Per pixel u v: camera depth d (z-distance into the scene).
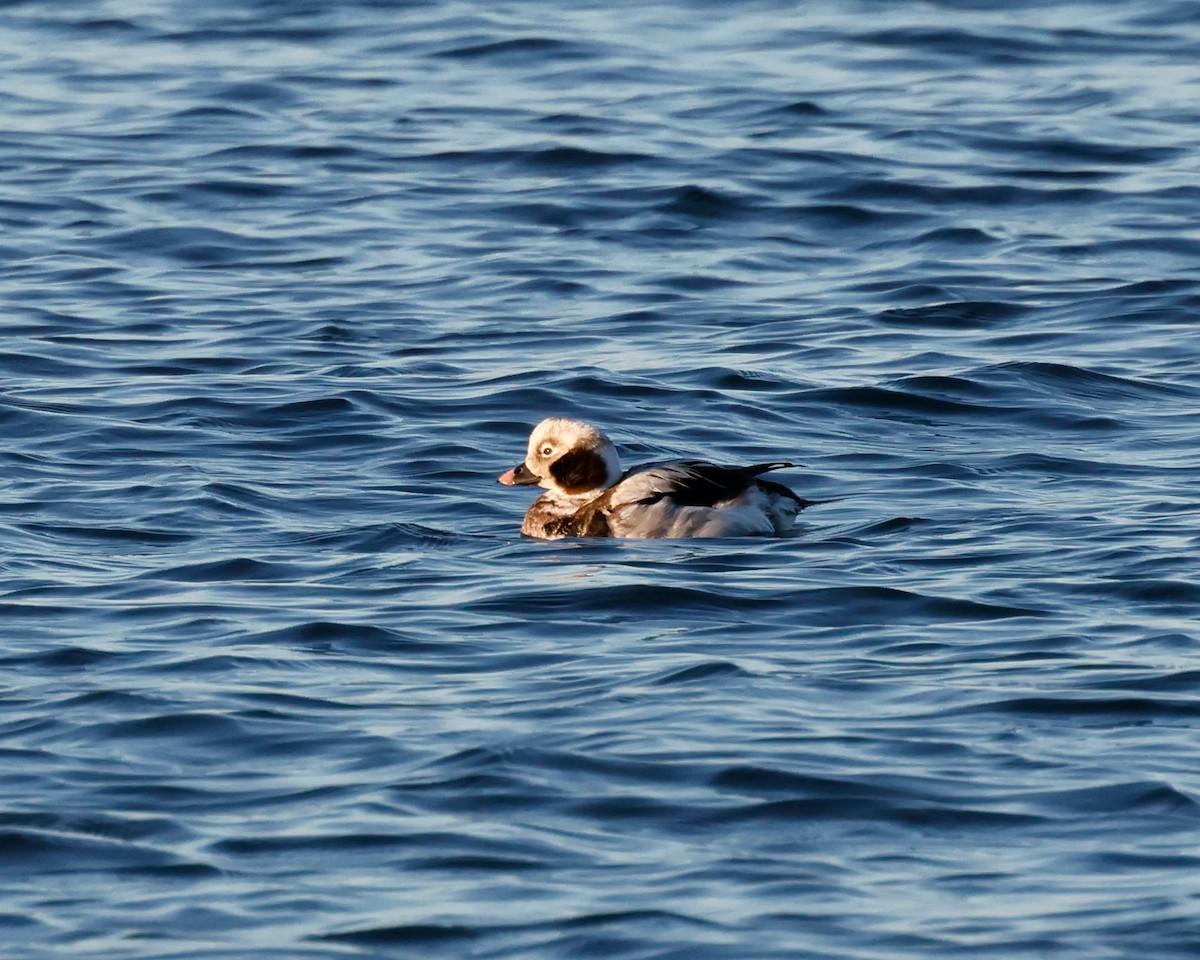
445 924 11.20
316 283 33.00
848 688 15.16
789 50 50.50
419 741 13.98
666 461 22.00
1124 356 28.95
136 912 11.40
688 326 30.75
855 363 28.58
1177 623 16.84
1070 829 12.48
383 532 20.86
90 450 24.17
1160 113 44.19
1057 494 22.19
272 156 41.00
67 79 47.66
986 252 35.00
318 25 53.25
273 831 12.47
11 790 13.13
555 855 12.12
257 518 21.50
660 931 11.10
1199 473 23.00
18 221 36.44
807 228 36.66
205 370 28.06
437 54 50.22
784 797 12.96
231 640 16.64
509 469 23.73
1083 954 10.82
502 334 30.22
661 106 45.06
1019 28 52.66
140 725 14.38
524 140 41.97
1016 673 15.48
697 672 15.59
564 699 14.93
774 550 19.81
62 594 18.20
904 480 23.11
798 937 11.04
